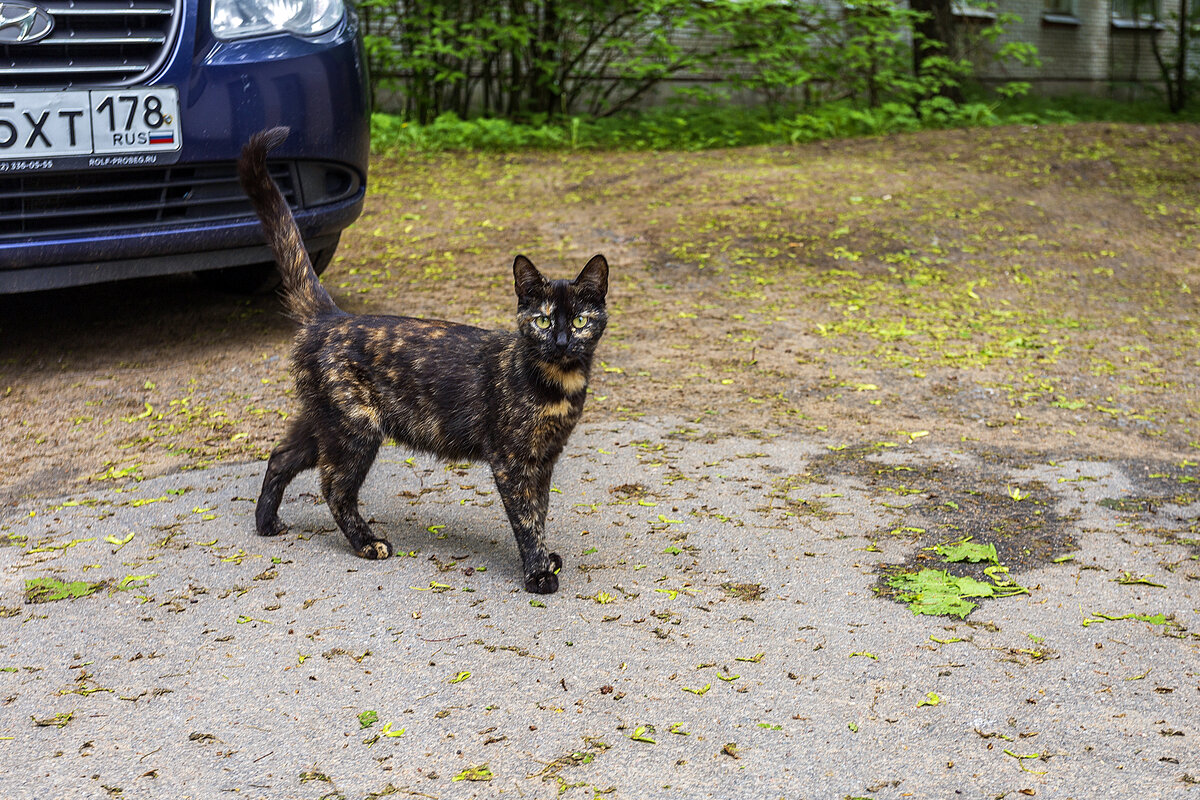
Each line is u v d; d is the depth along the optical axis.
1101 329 7.21
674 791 2.61
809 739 2.83
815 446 5.14
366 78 6.42
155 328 6.64
